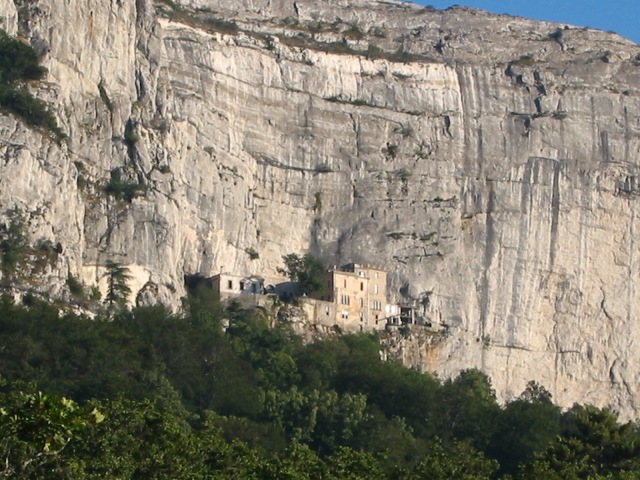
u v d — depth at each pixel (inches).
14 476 7564.0
